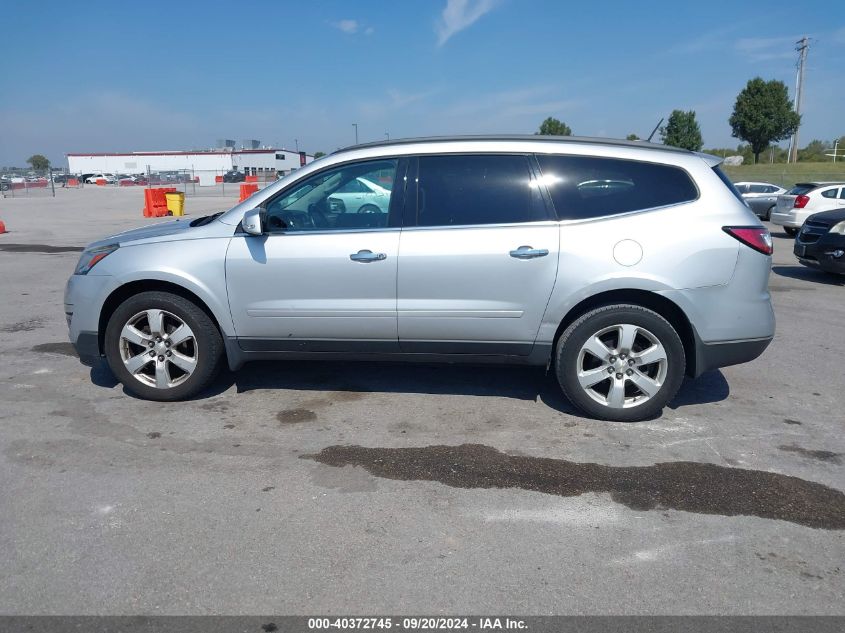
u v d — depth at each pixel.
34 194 43.09
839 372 5.89
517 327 4.52
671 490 3.71
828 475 3.92
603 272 4.38
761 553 3.14
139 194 42.47
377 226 4.57
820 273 11.79
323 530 3.29
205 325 4.78
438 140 4.68
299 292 4.62
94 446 4.20
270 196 4.70
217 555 3.08
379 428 4.52
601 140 4.66
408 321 4.57
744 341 4.50
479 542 3.21
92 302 4.81
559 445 4.28
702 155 4.63
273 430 4.48
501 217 4.49
